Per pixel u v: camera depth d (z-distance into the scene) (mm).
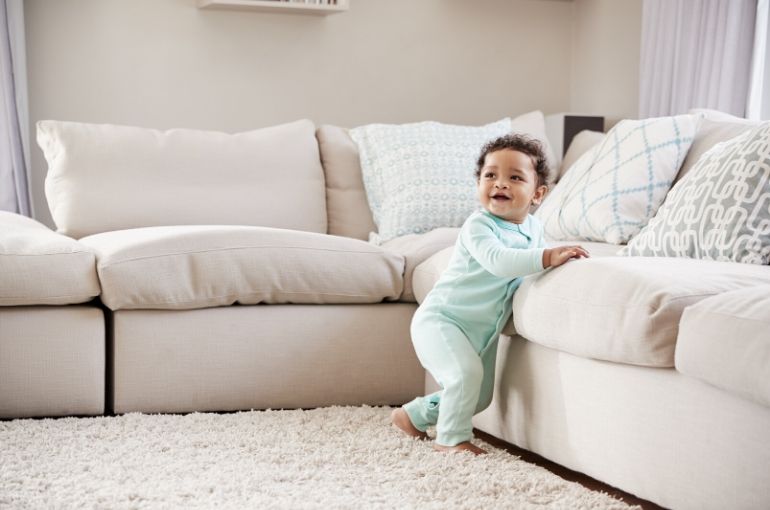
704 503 1687
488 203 2283
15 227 2758
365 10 4785
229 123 4613
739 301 1634
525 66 5062
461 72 4961
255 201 3342
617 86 4695
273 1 4430
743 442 1606
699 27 3848
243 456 2111
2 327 2465
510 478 1938
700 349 1634
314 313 2740
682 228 2289
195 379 2623
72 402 2516
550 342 2072
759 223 2141
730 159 2271
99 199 3186
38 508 1724
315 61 4719
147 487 1869
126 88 4461
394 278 2805
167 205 3240
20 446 2162
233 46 4590
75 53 4383
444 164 3385
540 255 2123
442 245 2904
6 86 4141
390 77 4852
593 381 1980
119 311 2582
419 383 2809
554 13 5086
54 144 3273
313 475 1974
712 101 3721
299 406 2719
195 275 2600
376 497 1826
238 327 2666
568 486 1904
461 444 2184
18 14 4172
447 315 2303
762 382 1509
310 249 2719
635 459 1851
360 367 2762
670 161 2750
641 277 1861
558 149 4473
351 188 3520
